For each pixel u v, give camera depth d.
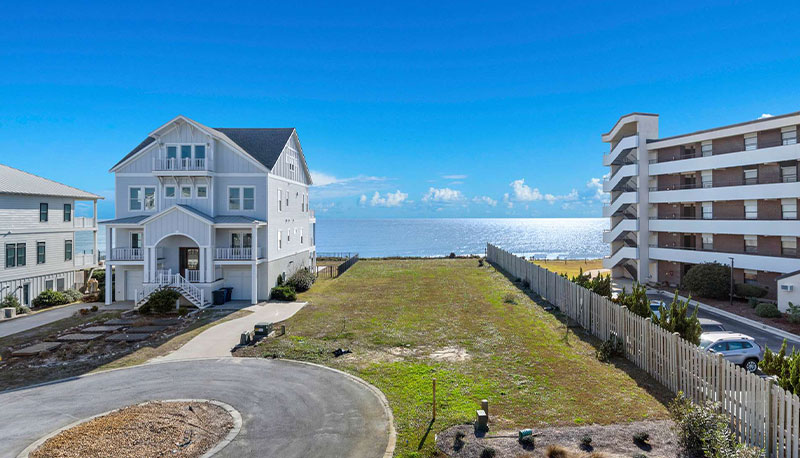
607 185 43.41
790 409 9.50
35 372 17.00
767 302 29.33
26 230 30.97
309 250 42.75
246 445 11.30
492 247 52.97
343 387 15.16
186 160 30.47
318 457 10.75
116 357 18.78
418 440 11.40
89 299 31.86
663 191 38.12
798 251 30.17
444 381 15.34
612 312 18.86
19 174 33.56
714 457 9.65
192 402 13.96
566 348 18.80
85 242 126.50
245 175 31.48
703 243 36.16
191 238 29.28
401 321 24.00
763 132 31.69
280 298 30.75
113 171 31.70
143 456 10.55
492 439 11.19
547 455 10.27
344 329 22.50
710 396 12.11
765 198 31.17
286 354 18.84
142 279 31.47
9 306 27.45
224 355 18.95
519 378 15.39
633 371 15.98
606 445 10.69
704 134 34.72
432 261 55.09
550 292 28.17
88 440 11.25
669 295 33.75
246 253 30.23
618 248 43.81
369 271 45.78
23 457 10.65
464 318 24.41
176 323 24.27
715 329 19.94
